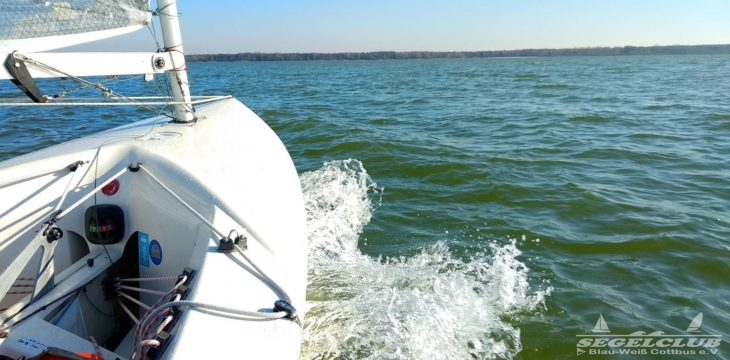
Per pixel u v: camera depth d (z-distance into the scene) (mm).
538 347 2781
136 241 2428
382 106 13922
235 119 3512
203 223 2090
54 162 2359
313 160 6895
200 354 1478
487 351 2709
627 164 6730
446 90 20188
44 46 2031
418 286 3320
